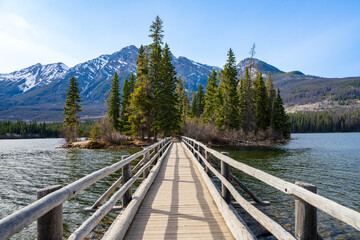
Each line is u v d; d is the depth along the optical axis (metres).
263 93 44.81
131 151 28.08
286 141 42.94
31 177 13.30
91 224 2.15
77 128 41.97
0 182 12.12
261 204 5.66
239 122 40.19
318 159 19.25
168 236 3.21
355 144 34.75
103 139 35.62
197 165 8.49
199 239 3.11
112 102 45.91
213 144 36.56
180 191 5.61
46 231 1.61
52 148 34.81
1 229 0.98
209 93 48.47
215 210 4.25
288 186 1.83
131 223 3.68
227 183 3.67
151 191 5.61
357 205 8.01
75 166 17.11
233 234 3.15
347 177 12.27
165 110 32.91
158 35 33.81
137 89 32.53
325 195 9.14
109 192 4.68
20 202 8.81
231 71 40.81
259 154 23.19
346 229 5.86
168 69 34.31
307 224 1.71
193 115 59.50
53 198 1.51
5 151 30.69
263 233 5.07
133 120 34.16
